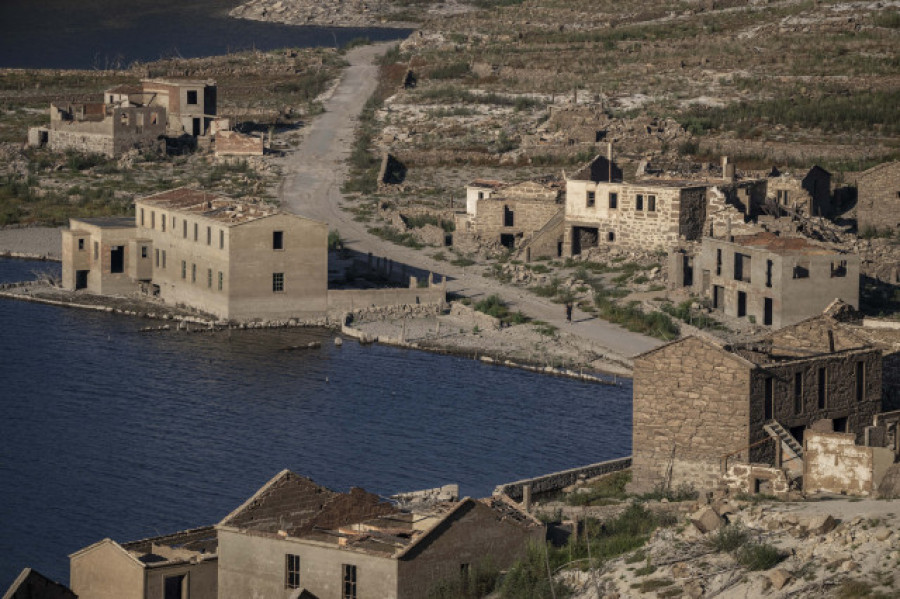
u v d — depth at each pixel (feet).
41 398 513.45
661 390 371.76
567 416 493.36
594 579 286.05
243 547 292.20
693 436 369.71
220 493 424.87
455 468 441.27
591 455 453.58
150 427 482.69
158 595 294.46
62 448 463.01
